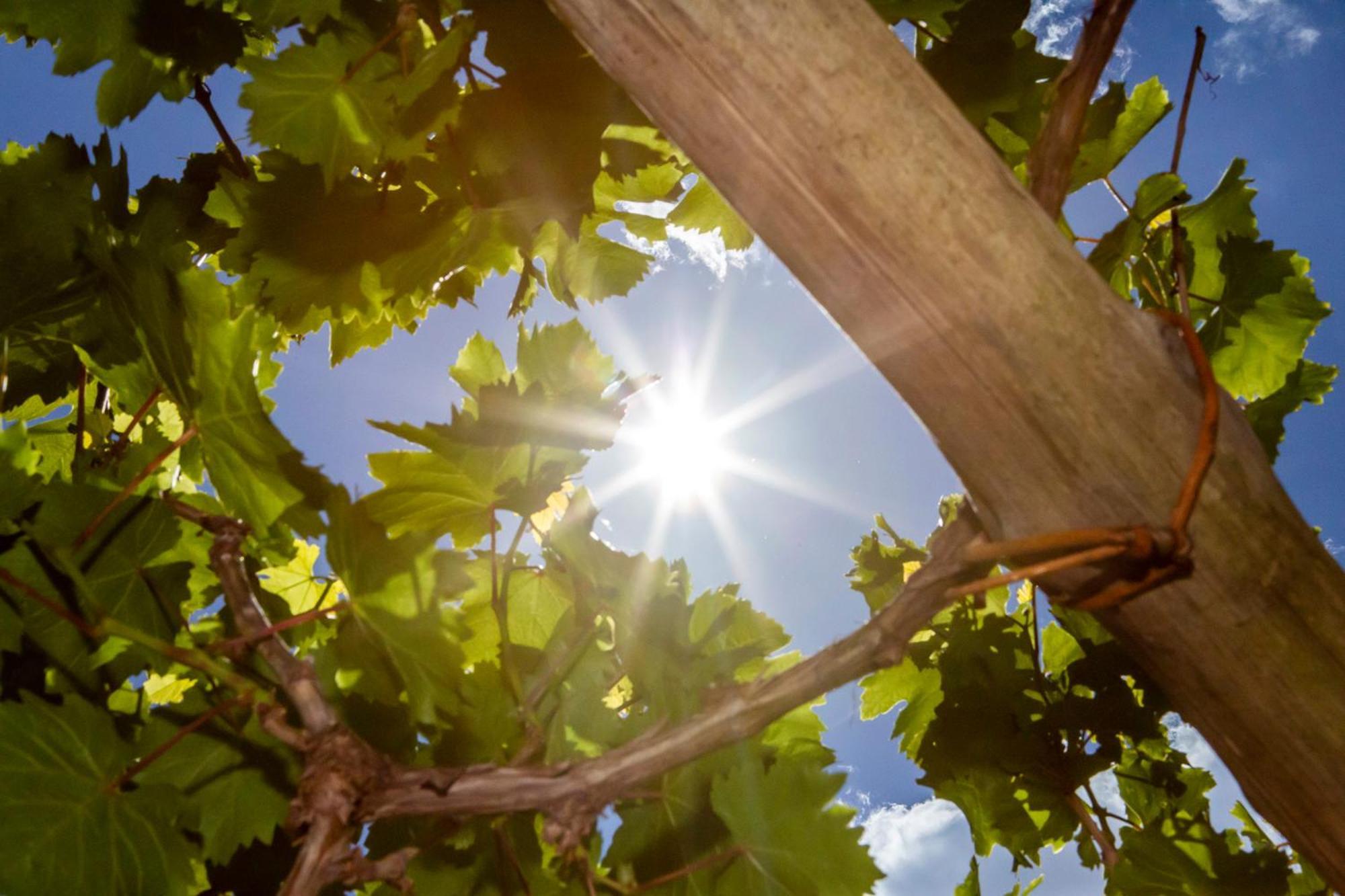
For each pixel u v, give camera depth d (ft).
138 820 2.44
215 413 2.69
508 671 2.67
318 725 2.28
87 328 3.14
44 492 2.65
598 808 2.25
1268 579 2.09
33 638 2.60
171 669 2.72
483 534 2.88
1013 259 2.05
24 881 2.23
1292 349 3.80
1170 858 3.38
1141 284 3.85
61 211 3.15
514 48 3.22
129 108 3.66
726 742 2.26
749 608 3.19
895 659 2.20
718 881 2.68
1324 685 2.10
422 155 3.40
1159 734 3.95
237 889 2.72
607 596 2.82
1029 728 3.88
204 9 3.64
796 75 2.07
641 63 2.14
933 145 2.06
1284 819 2.21
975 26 3.60
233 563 2.51
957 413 2.11
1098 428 2.07
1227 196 3.94
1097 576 2.14
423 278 3.61
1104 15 2.25
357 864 2.15
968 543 2.23
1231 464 2.10
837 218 2.08
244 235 3.50
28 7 3.47
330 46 3.05
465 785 2.24
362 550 2.48
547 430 2.65
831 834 2.58
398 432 2.56
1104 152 3.90
